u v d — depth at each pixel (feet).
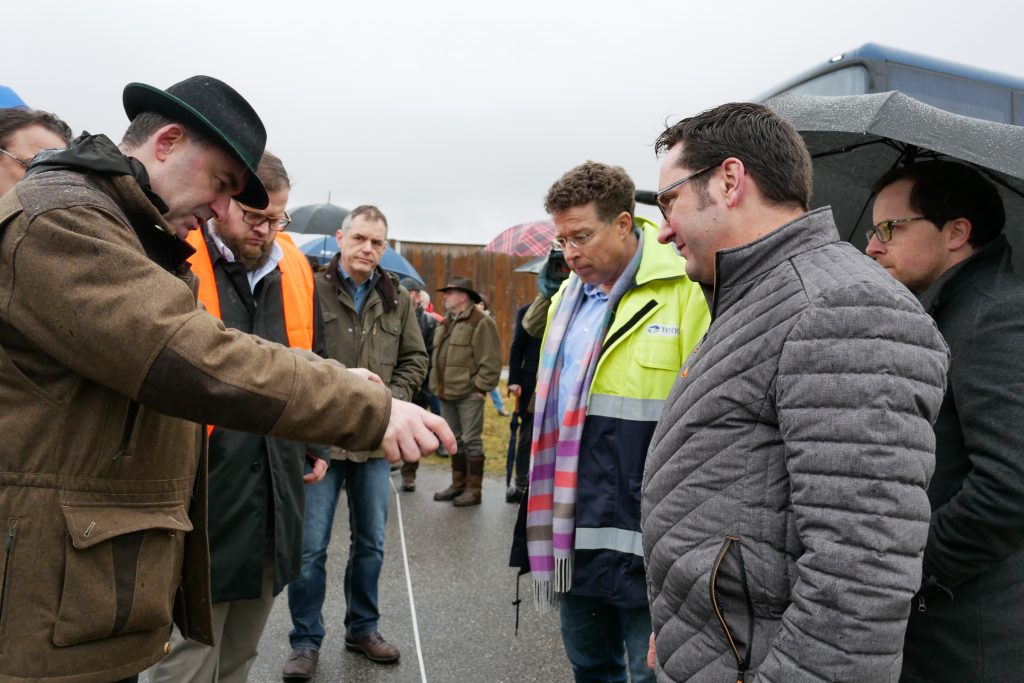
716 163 4.77
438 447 5.02
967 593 5.38
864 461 3.70
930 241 6.02
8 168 7.95
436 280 47.14
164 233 4.95
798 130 6.54
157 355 4.27
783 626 3.89
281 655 11.80
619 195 7.58
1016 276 5.57
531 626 13.17
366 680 11.01
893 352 3.79
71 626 4.48
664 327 7.34
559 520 7.59
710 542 4.33
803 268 4.30
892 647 3.68
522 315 20.54
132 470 4.81
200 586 5.69
